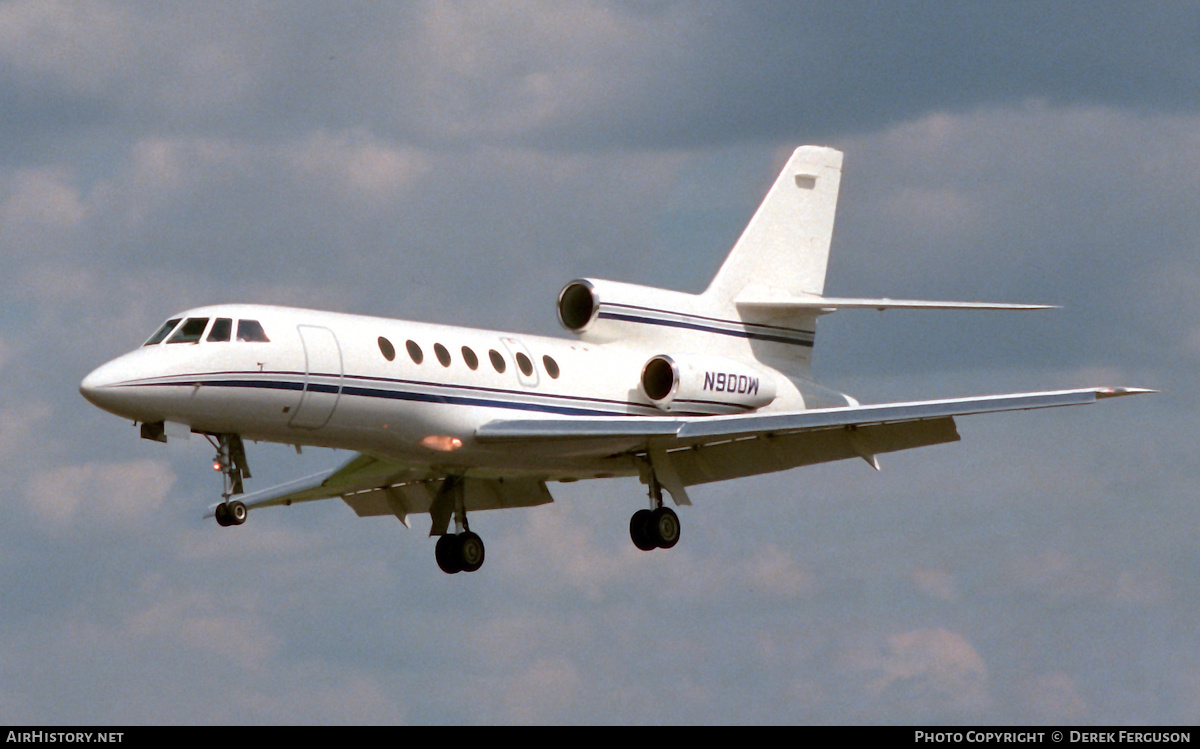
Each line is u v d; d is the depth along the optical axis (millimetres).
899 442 86375
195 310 76312
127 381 72188
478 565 89688
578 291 91125
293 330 76312
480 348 83125
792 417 81562
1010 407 82188
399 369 78812
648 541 89000
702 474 91312
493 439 81688
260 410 75188
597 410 87062
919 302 88750
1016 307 86312
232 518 76875
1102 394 79875
